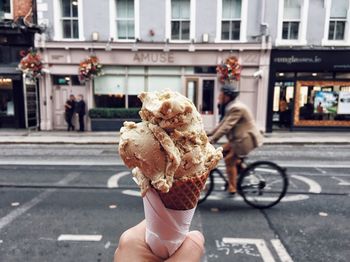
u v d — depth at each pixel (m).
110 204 5.35
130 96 14.99
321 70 14.27
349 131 14.82
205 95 14.84
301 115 14.83
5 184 6.52
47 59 14.53
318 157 9.53
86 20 14.45
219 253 3.76
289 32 14.38
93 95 14.95
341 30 14.32
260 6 14.08
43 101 14.80
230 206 5.25
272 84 14.37
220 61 14.34
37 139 12.52
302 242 4.05
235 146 5.13
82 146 11.61
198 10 14.27
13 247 3.92
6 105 15.31
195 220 4.68
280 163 8.59
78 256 3.71
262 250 3.84
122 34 14.80
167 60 14.48
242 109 5.00
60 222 4.62
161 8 14.32
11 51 14.72
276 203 5.22
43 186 6.38
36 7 14.53
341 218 4.80
